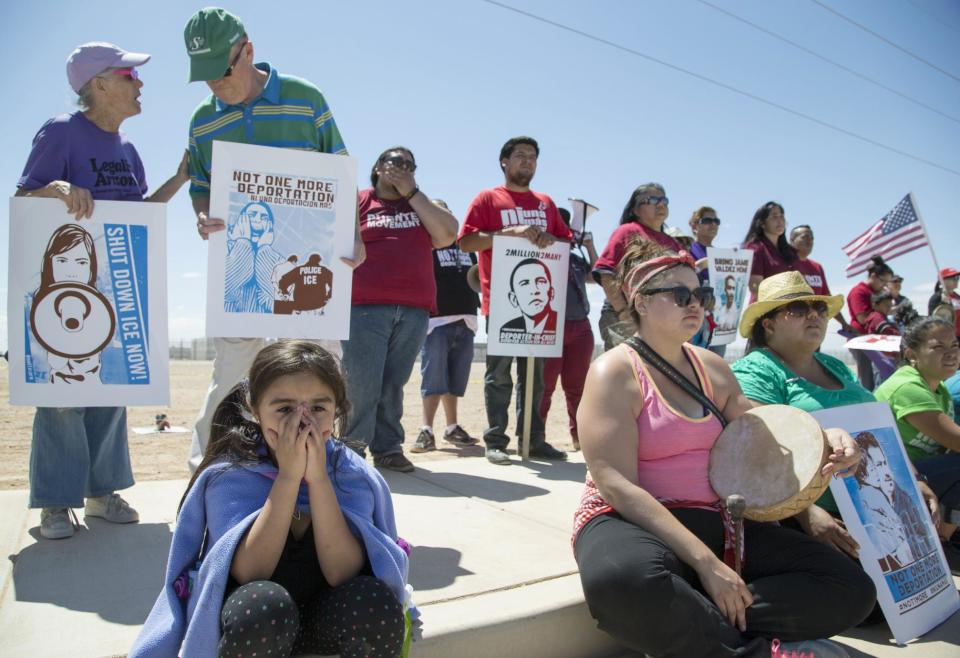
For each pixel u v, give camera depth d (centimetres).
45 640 243
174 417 1135
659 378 307
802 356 387
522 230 593
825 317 385
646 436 297
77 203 343
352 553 229
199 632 208
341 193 371
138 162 390
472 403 1531
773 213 741
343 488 246
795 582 268
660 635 252
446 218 495
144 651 215
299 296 366
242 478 233
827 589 268
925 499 371
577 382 664
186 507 232
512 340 595
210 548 223
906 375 438
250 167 357
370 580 219
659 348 311
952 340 431
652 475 300
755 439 297
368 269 504
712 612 254
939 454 440
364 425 504
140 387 355
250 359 373
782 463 287
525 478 529
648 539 267
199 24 337
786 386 376
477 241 608
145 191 396
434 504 435
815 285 772
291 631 202
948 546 416
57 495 344
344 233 372
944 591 345
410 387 2020
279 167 361
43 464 344
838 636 325
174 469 636
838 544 327
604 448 289
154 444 809
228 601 206
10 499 413
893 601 321
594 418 294
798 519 335
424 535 371
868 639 323
